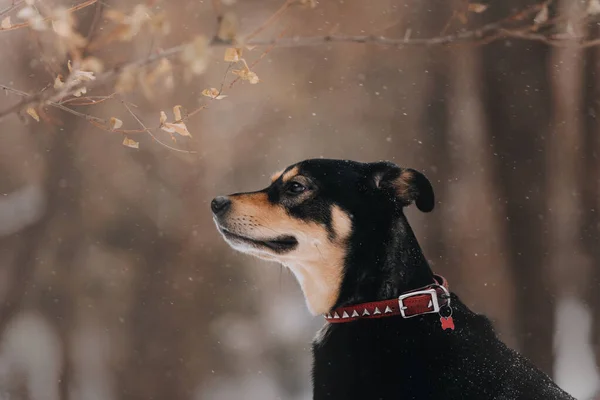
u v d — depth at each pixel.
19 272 20.05
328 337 5.23
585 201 16.31
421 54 19.08
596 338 15.56
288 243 5.58
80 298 19.98
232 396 20.75
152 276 20.56
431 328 4.98
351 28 19.14
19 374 19.95
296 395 21.09
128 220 20.59
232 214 5.68
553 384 5.00
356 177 5.46
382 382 4.89
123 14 4.27
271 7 19.62
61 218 20.11
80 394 19.98
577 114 16.30
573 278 16.98
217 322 21.17
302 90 21.73
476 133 17.00
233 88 20.75
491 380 4.77
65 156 19.89
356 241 5.32
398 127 20.47
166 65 4.25
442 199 18.00
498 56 15.02
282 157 23.03
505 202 15.02
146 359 20.12
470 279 15.94
